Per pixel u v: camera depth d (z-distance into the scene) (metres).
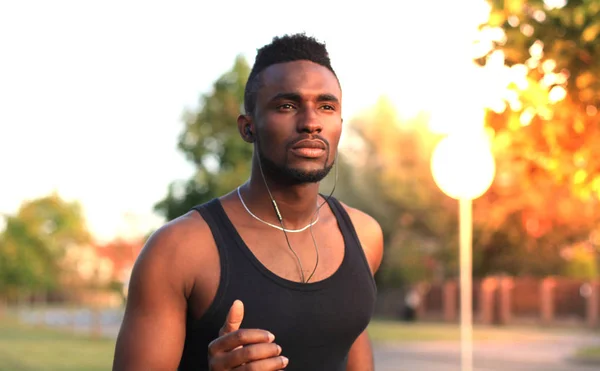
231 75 13.59
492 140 4.15
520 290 32.91
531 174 4.22
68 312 50.97
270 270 1.91
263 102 1.90
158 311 1.87
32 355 17.06
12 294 53.44
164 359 1.85
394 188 33.34
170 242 1.89
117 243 68.50
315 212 2.06
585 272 34.66
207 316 1.87
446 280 36.97
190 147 13.45
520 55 3.87
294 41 1.92
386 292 38.44
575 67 3.77
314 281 1.95
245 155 13.46
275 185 1.96
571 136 3.88
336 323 1.95
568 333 27.58
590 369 16.38
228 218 1.95
